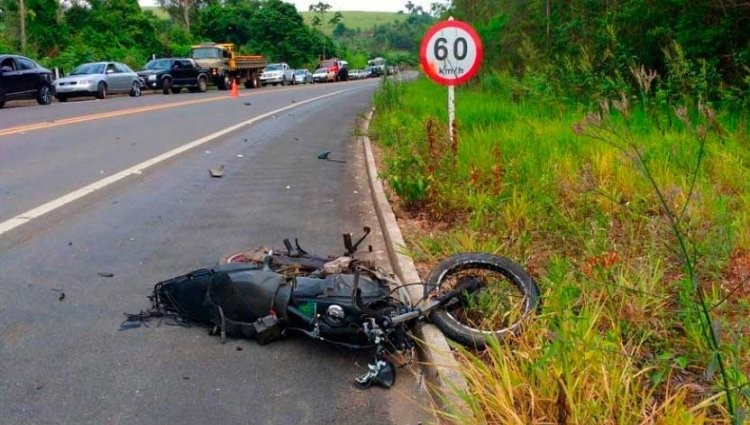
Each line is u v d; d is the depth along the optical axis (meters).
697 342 3.53
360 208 8.09
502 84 16.52
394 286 4.67
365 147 12.54
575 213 5.73
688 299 3.90
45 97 24.20
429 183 6.92
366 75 79.06
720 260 4.61
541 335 3.52
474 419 3.01
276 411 3.52
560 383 2.92
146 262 5.85
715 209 5.32
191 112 21.33
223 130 16.30
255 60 44.84
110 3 50.03
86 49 41.44
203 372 3.91
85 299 4.97
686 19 11.98
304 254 5.14
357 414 3.50
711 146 7.26
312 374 3.91
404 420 3.45
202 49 39.91
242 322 4.28
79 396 3.63
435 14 29.39
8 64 22.72
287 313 4.15
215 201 8.38
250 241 6.53
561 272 4.22
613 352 3.23
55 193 8.55
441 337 4.03
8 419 3.40
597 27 14.52
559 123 9.70
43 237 6.56
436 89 20.81
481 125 10.30
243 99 29.36
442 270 4.36
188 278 4.64
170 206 8.02
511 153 7.63
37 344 4.23
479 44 7.91
